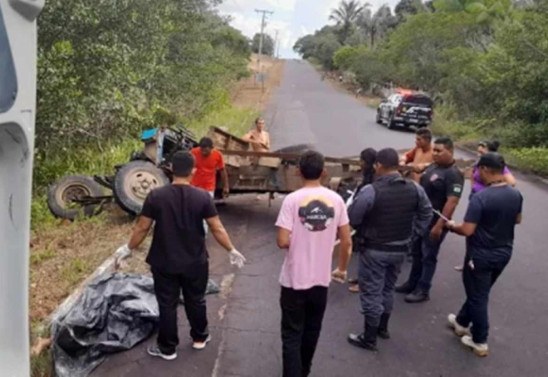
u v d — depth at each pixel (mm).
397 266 4375
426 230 4820
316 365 4133
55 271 5648
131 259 5910
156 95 17047
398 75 38719
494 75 18562
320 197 3484
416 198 4219
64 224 7633
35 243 6676
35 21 1608
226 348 4293
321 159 3512
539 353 4516
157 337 4164
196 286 4027
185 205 3797
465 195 10422
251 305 5160
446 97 26562
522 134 17297
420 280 5383
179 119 18016
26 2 1521
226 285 5652
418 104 22500
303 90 48750
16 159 1633
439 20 33719
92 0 9344
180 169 3826
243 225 7922
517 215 4109
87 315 4012
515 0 30328
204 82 21109
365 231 4211
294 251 3477
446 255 6957
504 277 6297
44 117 8977
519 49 16766
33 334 4031
